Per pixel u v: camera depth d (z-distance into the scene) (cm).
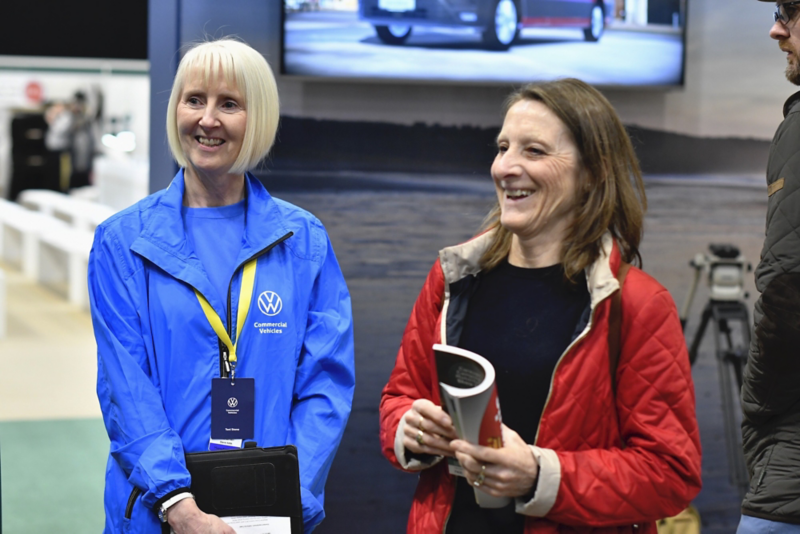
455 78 335
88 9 694
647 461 152
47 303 1010
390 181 340
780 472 190
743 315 355
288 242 205
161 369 189
